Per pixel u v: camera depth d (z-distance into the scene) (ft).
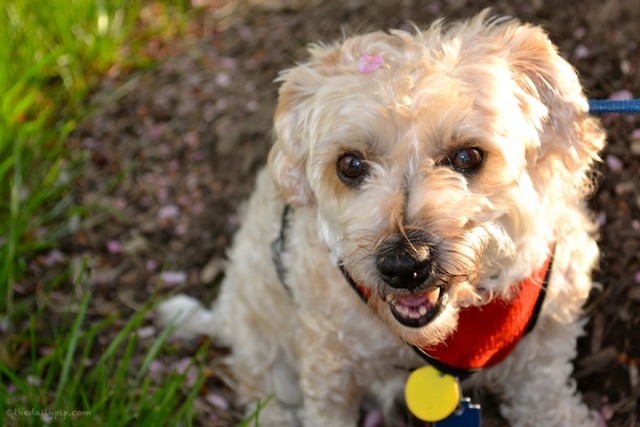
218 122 3.33
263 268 2.57
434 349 2.18
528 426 2.43
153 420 2.38
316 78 2.12
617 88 2.78
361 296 2.11
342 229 2.05
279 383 2.70
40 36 3.59
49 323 2.86
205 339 2.84
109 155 3.35
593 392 2.46
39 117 3.30
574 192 2.15
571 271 2.21
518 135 1.97
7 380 2.70
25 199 3.14
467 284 2.00
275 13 3.71
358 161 2.02
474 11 3.12
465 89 1.94
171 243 3.08
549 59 2.04
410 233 1.91
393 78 1.96
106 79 3.66
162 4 4.08
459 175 1.93
